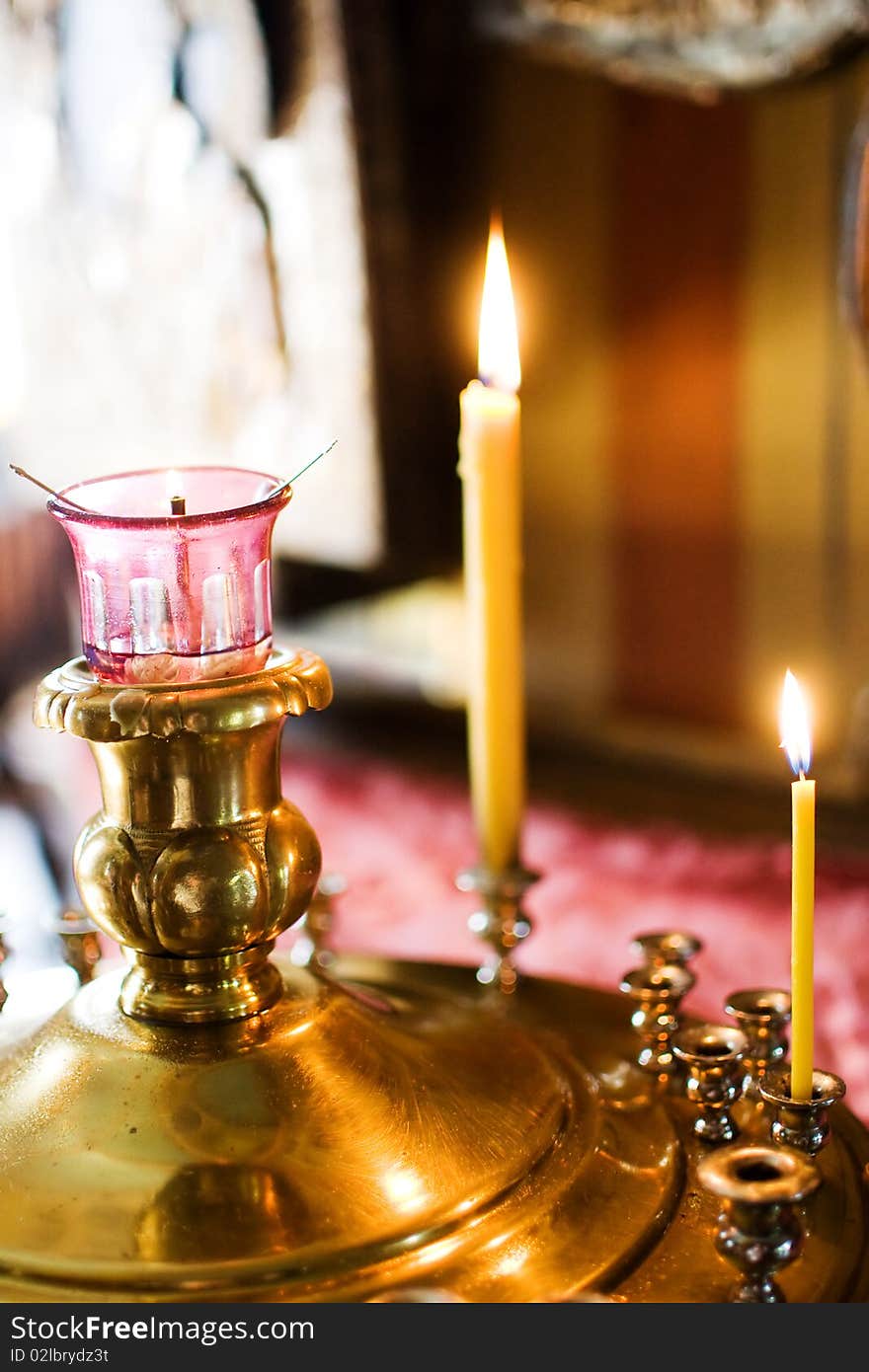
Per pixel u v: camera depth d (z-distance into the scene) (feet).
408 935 6.81
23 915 6.56
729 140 7.72
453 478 9.03
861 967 6.07
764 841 7.60
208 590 2.86
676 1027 3.19
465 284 8.84
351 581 8.95
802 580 7.98
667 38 7.07
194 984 2.92
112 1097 2.84
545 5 7.44
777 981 6.14
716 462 8.18
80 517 2.80
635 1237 2.81
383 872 7.61
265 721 2.83
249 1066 2.86
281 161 8.23
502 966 3.56
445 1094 2.94
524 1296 2.70
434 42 8.16
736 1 6.81
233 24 8.10
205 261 8.50
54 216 8.92
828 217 7.46
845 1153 3.04
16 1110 2.87
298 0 8.00
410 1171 2.81
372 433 8.63
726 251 7.88
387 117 8.25
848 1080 5.29
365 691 9.18
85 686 2.86
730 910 6.89
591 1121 3.02
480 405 3.54
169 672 2.86
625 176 8.16
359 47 8.10
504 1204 2.82
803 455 7.84
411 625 8.96
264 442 8.68
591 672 9.02
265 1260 2.69
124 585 2.85
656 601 8.64
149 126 8.42
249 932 2.88
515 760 3.59
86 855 2.90
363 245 8.33
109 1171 2.77
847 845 7.30
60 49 8.55
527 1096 3.01
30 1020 3.10
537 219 8.59
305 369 8.51
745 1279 2.70
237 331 8.54
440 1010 3.27
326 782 8.98
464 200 8.80
